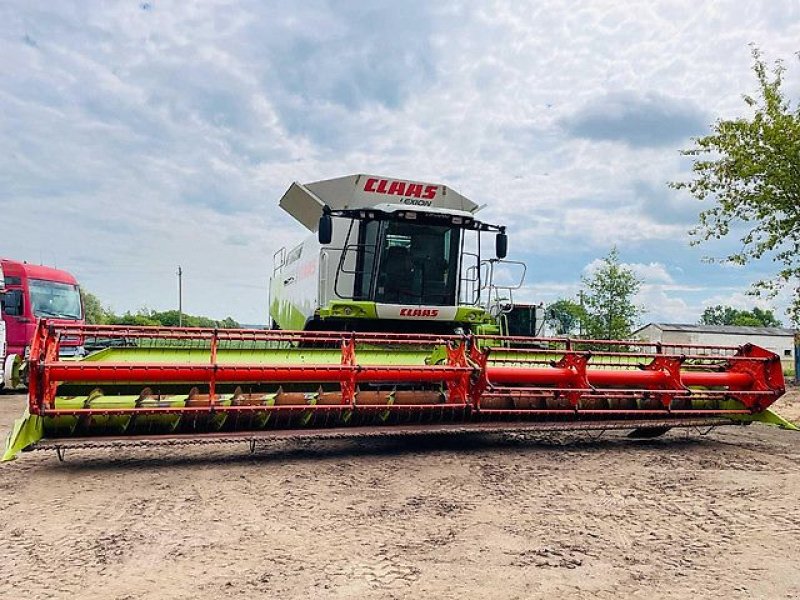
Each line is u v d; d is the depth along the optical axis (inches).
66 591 134.1
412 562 153.3
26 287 652.7
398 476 245.1
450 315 400.5
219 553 157.9
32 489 220.1
